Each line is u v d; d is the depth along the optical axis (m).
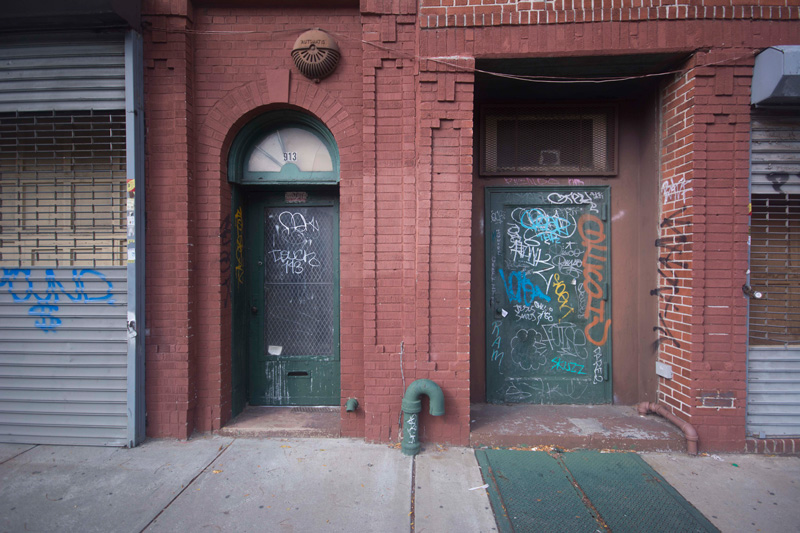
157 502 3.00
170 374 3.89
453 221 3.79
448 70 3.75
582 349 4.56
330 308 4.57
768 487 3.21
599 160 4.56
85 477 3.30
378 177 3.84
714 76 3.67
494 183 4.60
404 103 3.81
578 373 4.56
